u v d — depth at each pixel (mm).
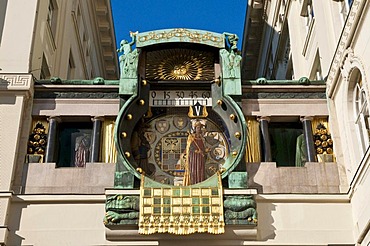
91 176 21234
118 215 19875
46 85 22750
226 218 19938
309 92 23125
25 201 20422
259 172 21438
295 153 22688
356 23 20172
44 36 26500
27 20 24016
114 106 22578
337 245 20109
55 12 30000
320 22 25562
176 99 22984
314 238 20172
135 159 22000
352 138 21047
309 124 22500
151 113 22812
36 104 22516
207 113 22828
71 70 33844
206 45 23203
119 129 21516
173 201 20109
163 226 19719
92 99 22656
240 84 22531
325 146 22234
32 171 21250
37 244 19859
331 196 20797
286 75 35188
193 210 19969
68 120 22641
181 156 22234
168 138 22500
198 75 23297
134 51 23000
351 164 20922
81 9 36281
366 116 20781
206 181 20578
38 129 22203
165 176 21828
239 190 20328
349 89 21391
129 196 20203
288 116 22656
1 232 19625
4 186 20531
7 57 22891
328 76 22938
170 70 23375
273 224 20328
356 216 20109
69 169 21359
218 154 22250
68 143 22516
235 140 21797
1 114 21703
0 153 21078
